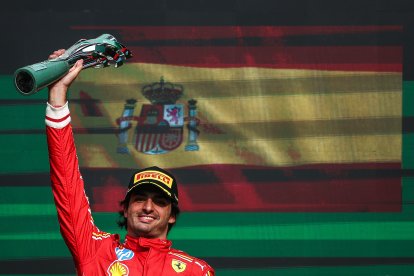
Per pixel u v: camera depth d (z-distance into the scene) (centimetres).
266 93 1680
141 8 1681
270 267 1661
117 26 1681
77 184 935
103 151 1669
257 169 1669
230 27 1680
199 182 1669
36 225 1672
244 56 1680
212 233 1662
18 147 1680
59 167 925
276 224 1664
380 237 1662
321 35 1680
